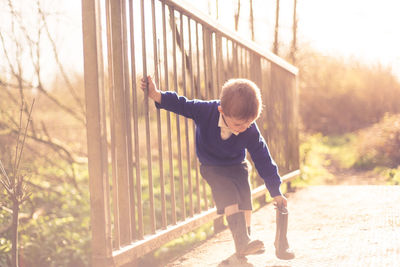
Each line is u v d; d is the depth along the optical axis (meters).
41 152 6.29
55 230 4.64
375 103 13.14
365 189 4.76
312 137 12.16
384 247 2.47
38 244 4.27
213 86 3.10
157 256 4.31
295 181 6.76
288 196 4.66
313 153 9.34
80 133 6.98
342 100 13.37
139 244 2.13
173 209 2.54
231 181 2.31
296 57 11.72
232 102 2.02
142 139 8.67
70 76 6.55
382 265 2.14
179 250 4.49
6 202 3.31
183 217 2.65
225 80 3.40
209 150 2.31
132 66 2.15
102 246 1.85
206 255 2.65
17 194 2.17
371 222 3.16
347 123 13.05
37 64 5.89
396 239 2.63
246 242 2.14
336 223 3.20
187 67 5.25
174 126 7.28
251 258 2.45
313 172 7.66
